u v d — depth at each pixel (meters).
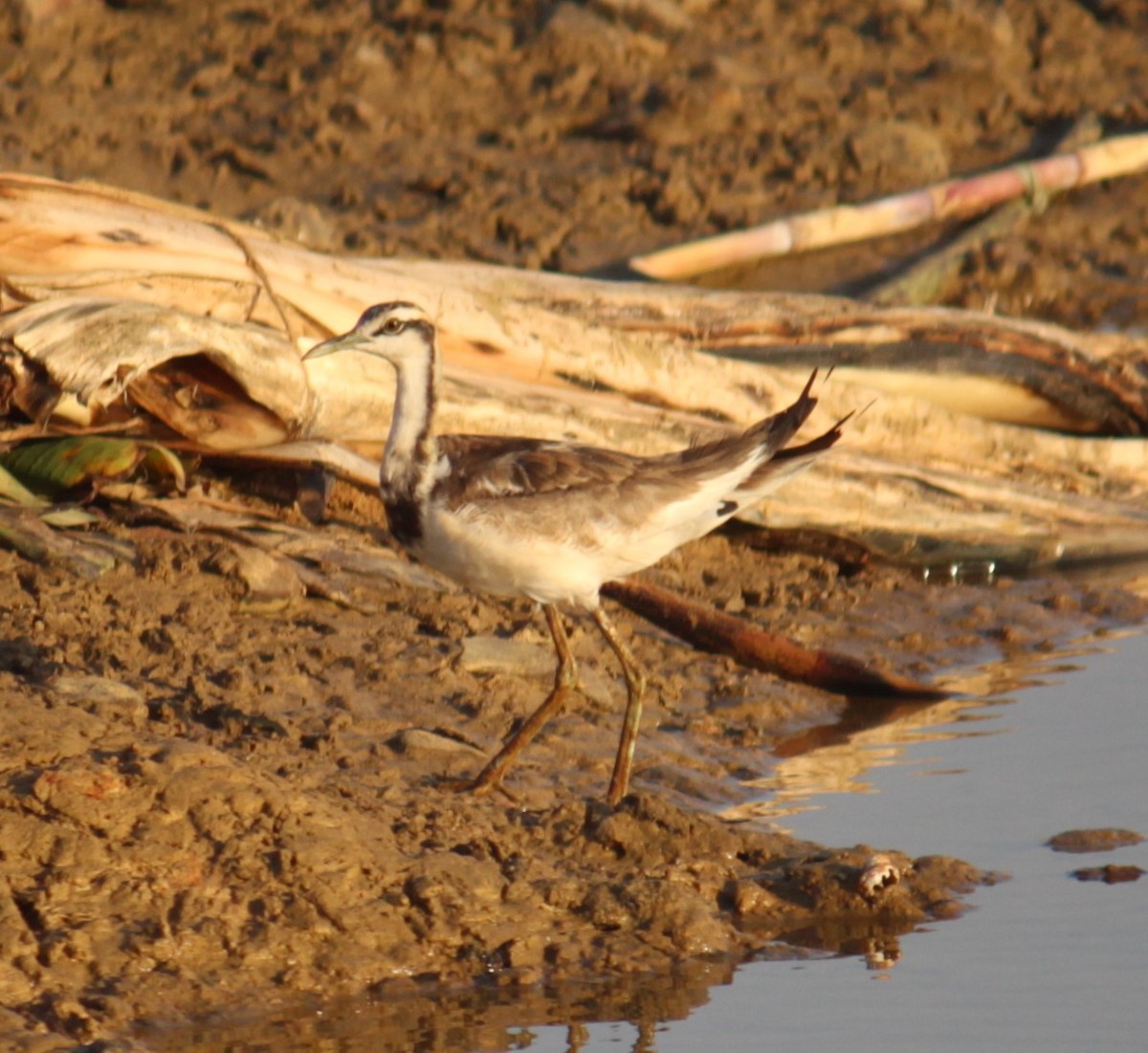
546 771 11.04
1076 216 23.30
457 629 12.64
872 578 15.23
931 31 26.17
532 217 22.02
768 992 8.85
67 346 12.41
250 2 25.20
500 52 24.83
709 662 13.02
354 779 10.43
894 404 16.38
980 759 11.73
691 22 25.88
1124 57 26.09
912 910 9.68
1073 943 9.32
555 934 9.21
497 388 14.34
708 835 10.12
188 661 11.53
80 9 24.45
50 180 14.05
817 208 22.53
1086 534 15.89
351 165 22.83
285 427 13.27
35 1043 7.84
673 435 14.74
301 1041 8.23
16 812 9.07
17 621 11.56
